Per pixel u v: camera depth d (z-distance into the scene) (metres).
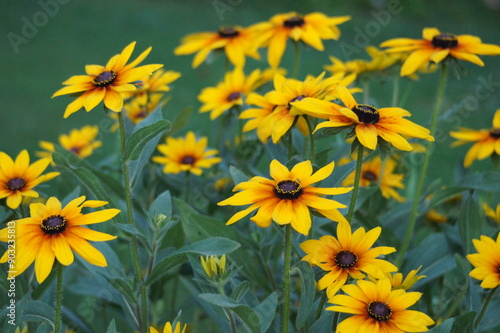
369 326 0.77
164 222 0.87
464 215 0.98
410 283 0.83
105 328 1.06
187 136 1.11
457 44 0.98
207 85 2.70
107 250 0.91
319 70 2.84
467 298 0.90
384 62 1.06
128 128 1.07
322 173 0.81
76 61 2.87
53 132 2.23
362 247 0.83
